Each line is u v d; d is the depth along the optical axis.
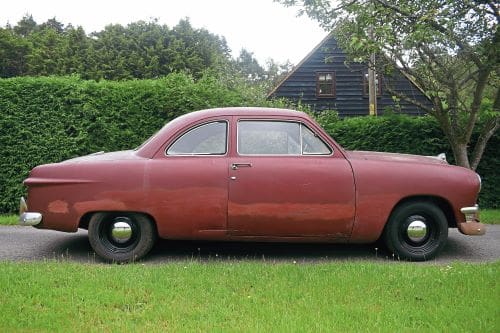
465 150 9.41
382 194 5.82
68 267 5.38
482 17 8.31
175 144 5.91
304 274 5.04
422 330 3.66
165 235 5.81
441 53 8.80
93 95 9.56
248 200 5.73
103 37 35.00
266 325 3.72
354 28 8.83
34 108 9.41
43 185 5.88
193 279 4.87
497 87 9.64
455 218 6.02
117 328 3.72
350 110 22.92
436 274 5.02
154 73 33.00
